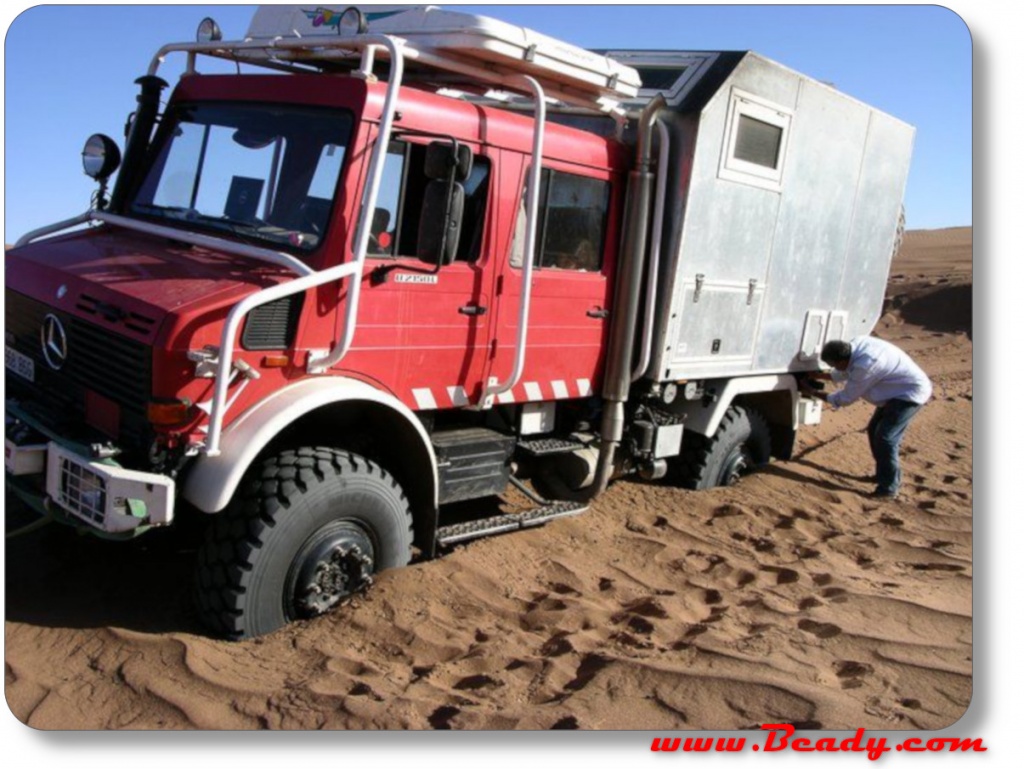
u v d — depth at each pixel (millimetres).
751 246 7297
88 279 4863
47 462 4633
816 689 4426
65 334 4926
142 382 4441
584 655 4707
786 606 5562
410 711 4020
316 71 6270
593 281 6324
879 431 8312
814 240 8031
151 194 5691
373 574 5176
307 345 4824
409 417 5184
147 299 4539
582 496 6840
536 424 6352
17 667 4242
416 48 5445
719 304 7121
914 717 4242
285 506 4641
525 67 5625
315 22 5602
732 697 4320
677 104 6551
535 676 4465
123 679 4195
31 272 5242
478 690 4309
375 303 5082
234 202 5309
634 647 4832
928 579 6191
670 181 6535
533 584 5613
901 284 28703
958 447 10664
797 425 8812
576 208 6156
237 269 4883
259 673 4320
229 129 5461
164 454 4422
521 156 5688
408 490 5523
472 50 5320
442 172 4828
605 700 4234
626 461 7207
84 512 4453
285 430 5121
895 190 9031
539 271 5949
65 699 4043
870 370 8211
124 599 4992
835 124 7922
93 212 5691
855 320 8961
